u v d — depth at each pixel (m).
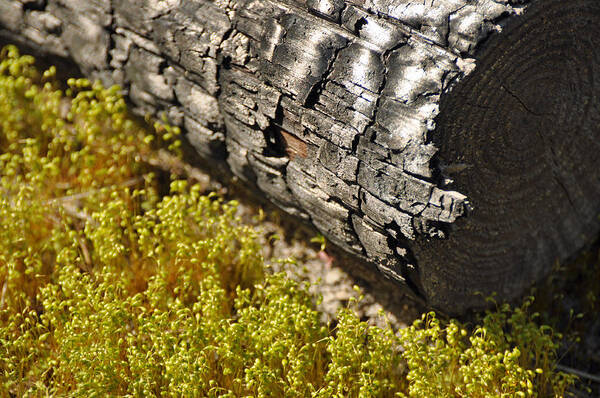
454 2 2.87
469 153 3.19
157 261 3.72
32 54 4.46
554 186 3.78
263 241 4.42
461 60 2.85
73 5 3.93
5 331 3.34
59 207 3.89
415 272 3.41
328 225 3.60
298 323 3.32
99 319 3.31
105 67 4.01
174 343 3.31
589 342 4.05
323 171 3.29
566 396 3.69
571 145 3.70
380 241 3.30
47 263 4.05
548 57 3.19
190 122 3.87
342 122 3.07
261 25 3.24
